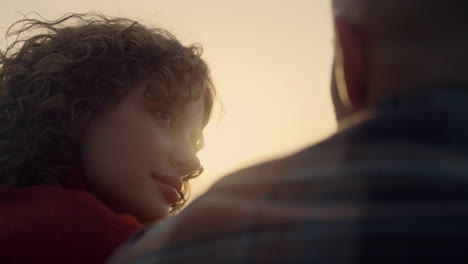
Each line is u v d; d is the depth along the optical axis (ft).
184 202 4.98
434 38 1.34
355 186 1.18
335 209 1.16
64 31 4.37
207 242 1.30
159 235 1.47
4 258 2.58
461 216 1.08
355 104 1.57
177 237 1.38
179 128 4.13
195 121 4.33
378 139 1.27
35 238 2.67
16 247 2.62
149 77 4.04
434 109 1.26
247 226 1.25
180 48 4.52
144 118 3.87
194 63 4.40
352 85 1.54
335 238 1.11
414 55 1.37
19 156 3.72
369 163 1.21
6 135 3.83
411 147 1.21
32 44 4.34
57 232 2.73
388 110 1.32
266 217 1.24
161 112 4.00
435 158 1.17
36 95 3.86
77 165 3.72
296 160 1.35
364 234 1.09
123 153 3.71
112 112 3.80
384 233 1.08
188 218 1.41
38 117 3.77
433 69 1.34
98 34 4.26
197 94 4.28
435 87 1.31
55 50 4.17
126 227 2.94
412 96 1.32
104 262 2.74
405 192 1.13
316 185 1.24
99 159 3.68
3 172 3.72
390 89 1.42
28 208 2.85
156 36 4.52
